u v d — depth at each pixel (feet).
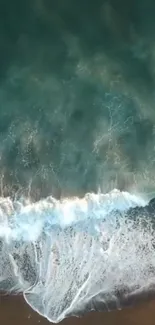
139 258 36.22
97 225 37.19
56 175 40.01
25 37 45.57
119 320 35.32
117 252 36.40
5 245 36.68
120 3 46.06
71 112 42.80
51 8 46.16
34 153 41.19
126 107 42.80
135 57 44.68
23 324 35.12
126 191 38.88
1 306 35.58
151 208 37.76
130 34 45.39
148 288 35.81
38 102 43.27
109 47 45.11
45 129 42.16
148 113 42.52
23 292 35.94
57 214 37.70
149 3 46.01
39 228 37.19
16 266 36.37
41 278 36.22
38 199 38.58
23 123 42.42
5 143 41.52
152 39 45.21
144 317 35.42
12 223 37.24
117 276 35.96
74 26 45.80
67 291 35.86
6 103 43.21
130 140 41.39
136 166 40.16
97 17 45.85
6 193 38.88
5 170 40.24
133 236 36.70
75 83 43.91
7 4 46.21
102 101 43.14
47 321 35.17
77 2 46.11
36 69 44.57
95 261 36.29
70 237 36.91
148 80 43.86
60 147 41.45
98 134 41.83
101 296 35.68
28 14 46.09
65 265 36.32
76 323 35.17
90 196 38.73
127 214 37.58
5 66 44.70
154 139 41.39
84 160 40.75
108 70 44.32
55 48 45.24
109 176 39.75
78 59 44.83
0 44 45.37
